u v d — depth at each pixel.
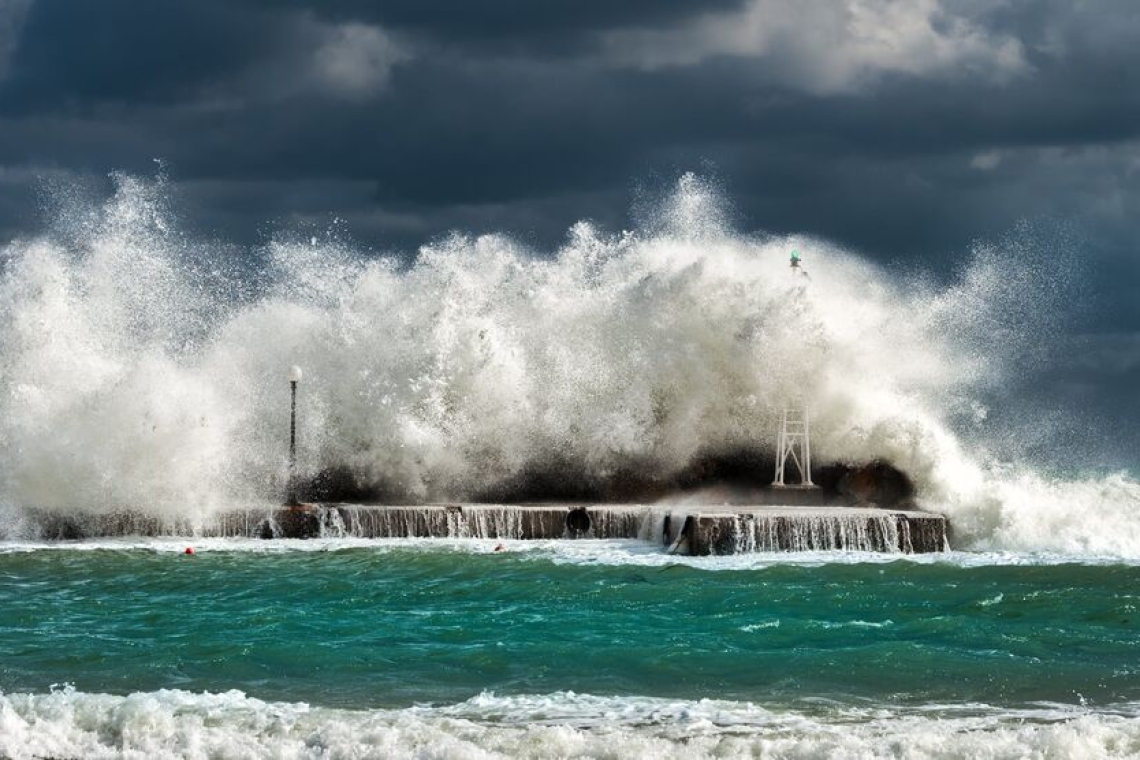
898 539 46.78
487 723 25.36
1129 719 25.38
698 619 35.06
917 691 27.61
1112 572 42.28
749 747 23.33
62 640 32.59
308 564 44.16
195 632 33.59
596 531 49.56
